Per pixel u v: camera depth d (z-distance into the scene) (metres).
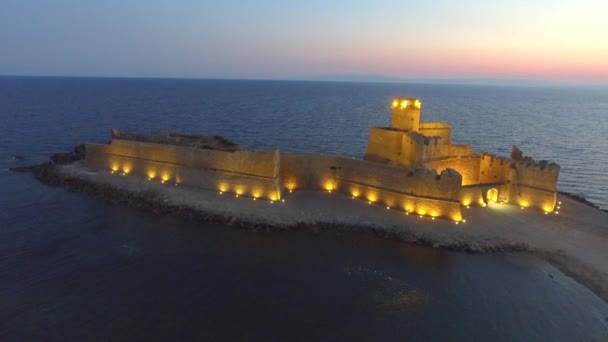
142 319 33.97
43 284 38.81
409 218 53.78
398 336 33.06
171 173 66.75
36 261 43.34
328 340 32.31
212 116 187.38
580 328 34.53
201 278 40.69
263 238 49.62
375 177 58.88
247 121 170.75
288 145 117.19
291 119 182.00
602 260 45.22
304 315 35.38
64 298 36.62
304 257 45.34
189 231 51.38
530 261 44.91
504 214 56.34
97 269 41.91
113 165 73.12
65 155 84.75
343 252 46.50
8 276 40.06
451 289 39.75
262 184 59.53
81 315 34.22
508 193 61.31
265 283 40.12
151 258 44.56
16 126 134.25
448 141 71.38
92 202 61.00
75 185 67.12
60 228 51.91
